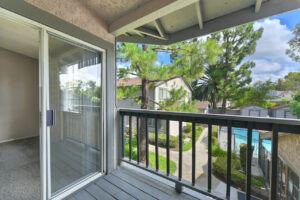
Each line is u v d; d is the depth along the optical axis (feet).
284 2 5.23
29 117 12.92
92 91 6.17
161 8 4.93
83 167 5.80
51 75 4.66
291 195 5.85
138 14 5.57
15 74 12.02
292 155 5.65
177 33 7.92
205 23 6.95
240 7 5.88
